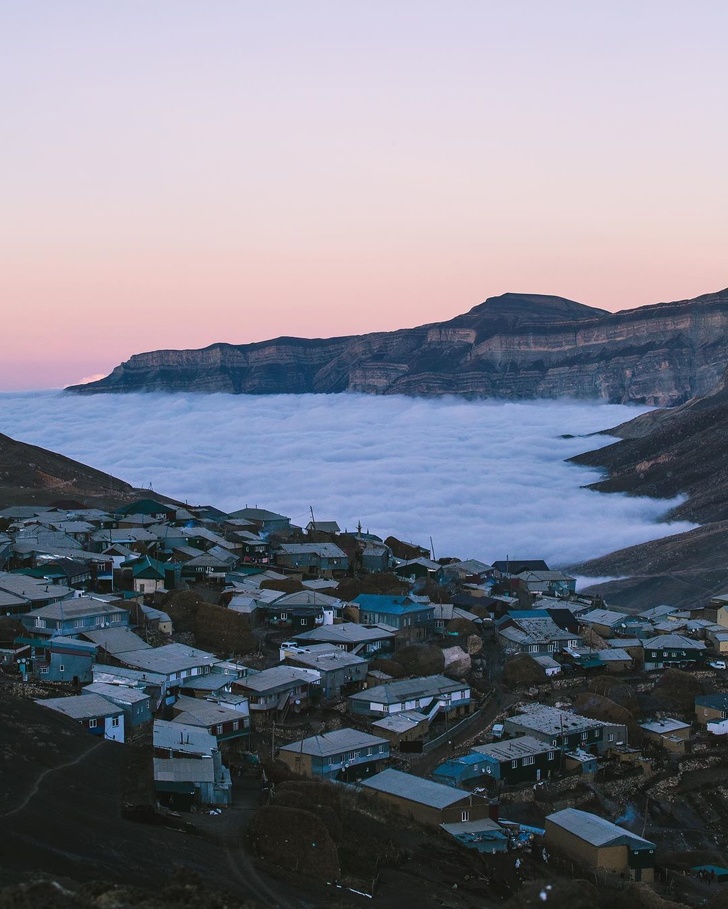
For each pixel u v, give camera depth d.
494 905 57.31
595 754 89.12
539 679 105.06
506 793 78.44
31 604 93.00
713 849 78.31
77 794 57.66
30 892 40.25
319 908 48.38
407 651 100.69
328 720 84.88
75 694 76.81
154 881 48.88
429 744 84.69
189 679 84.75
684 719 101.19
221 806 62.66
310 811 60.09
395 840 64.12
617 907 58.22
